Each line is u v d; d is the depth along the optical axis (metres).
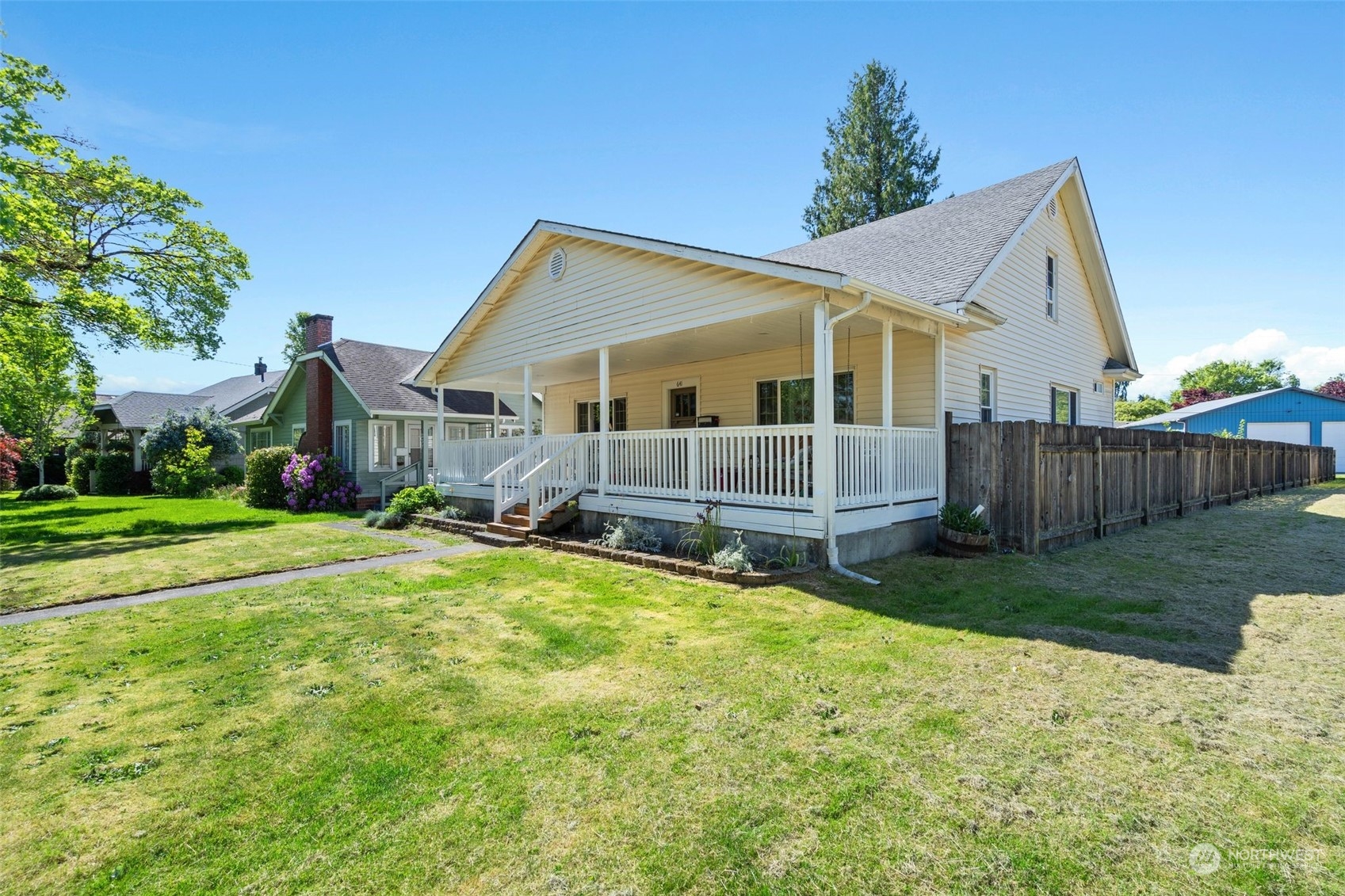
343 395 19.03
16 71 12.05
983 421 10.88
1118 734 3.31
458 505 13.80
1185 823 2.55
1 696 4.06
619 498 9.68
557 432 17.86
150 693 4.07
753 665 4.36
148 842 2.54
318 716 3.68
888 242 12.41
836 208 29.34
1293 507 13.55
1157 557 7.86
